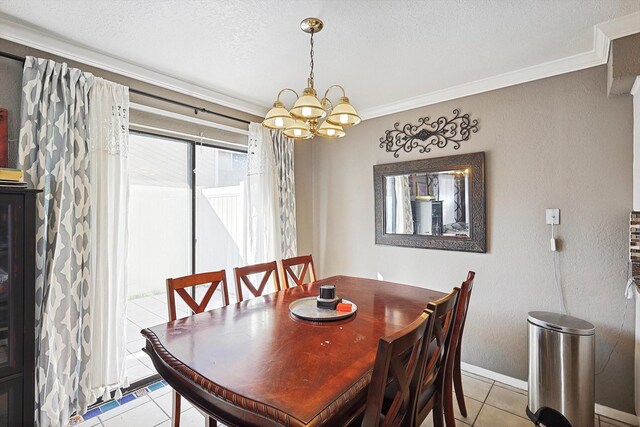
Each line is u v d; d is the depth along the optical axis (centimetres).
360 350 133
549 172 237
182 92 271
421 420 152
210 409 114
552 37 199
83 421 207
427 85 275
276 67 241
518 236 251
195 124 292
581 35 197
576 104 226
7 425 162
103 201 213
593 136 220
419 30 192
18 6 168
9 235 163
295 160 372
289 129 188
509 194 255
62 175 193
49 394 183
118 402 229
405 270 314
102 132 215
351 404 105
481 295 269
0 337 163
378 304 197
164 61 231
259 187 321
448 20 182
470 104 275
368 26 188
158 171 291
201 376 113
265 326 161
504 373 258
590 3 166
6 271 164
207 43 207
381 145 332
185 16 178
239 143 330
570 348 200
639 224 193
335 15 177
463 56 225
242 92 291
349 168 358
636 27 178
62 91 197
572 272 228
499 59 229
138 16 178
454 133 284
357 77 259
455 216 281
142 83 248
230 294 355
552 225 236
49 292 186
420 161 301
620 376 210
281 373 115
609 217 214
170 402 229
